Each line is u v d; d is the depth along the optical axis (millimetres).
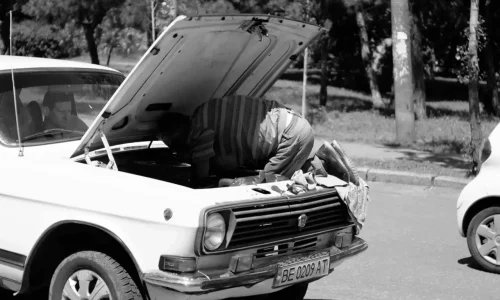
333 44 34000
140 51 24234
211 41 5391
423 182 12461
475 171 12500
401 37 16312
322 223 5117
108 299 4578
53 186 4793
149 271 4387
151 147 6105
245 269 4527
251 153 5461
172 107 5879
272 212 4691
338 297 6504
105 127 5301
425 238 8766
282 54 6125
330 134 18078
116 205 4508
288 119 5438
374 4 26125
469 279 7195
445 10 26469
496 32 28500
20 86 5785
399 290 6770
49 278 5070
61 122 5840
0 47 21953
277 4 17672
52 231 4785
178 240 4305
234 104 5508
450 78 42969
